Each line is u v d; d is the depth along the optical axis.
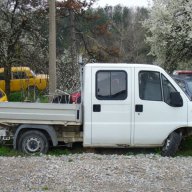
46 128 10.45
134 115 10.36
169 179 7.99
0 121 10.50
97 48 31.22
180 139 10.55
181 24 25.48
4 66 25.19
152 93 10.45
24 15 25.30
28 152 10.53
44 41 25.41
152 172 8.41
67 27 30.92
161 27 25.84
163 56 27.11
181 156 10.56
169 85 10.55
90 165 8.88
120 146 10.46
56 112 10.38
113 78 10.37
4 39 24.97
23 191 7.21
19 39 25.38
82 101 10.56
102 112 10.32
